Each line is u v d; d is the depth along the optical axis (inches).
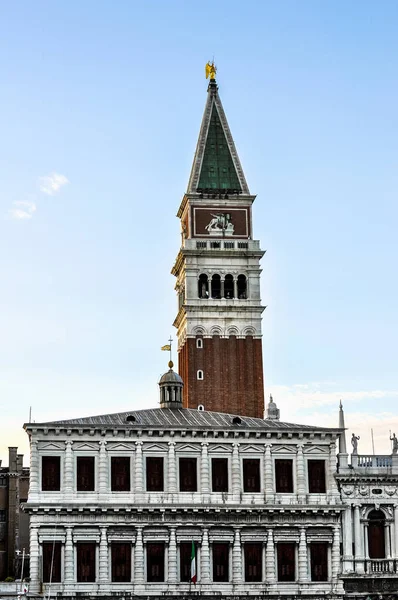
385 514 5093.5
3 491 6240.2
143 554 4793.3
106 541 4771.2
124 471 4881.9
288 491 5007.4
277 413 6363.2
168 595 4736.7
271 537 4918.8
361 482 5083.7
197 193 7401.6
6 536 6171.3
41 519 4739.2
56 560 4724.4
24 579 5541.3
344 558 4977.9
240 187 7480.3
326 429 5064.0
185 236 7495.1
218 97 7751.0
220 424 5073.8
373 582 4950.8
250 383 7130.9
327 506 4970.5
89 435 4881.9
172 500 4879.4
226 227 7372.1
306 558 4926.2
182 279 7421.3
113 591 4717.0
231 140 7623.0
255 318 7234.3
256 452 5017.2
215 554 4867.1
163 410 5295.3
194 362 7106.3
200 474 4936.0
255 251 7303.2
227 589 4817.9
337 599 4891.7
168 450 4931.1
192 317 7180.1
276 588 4864.7
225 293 7273.6
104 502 4793.3
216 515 4877.0
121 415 5128.0
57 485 4815.5
